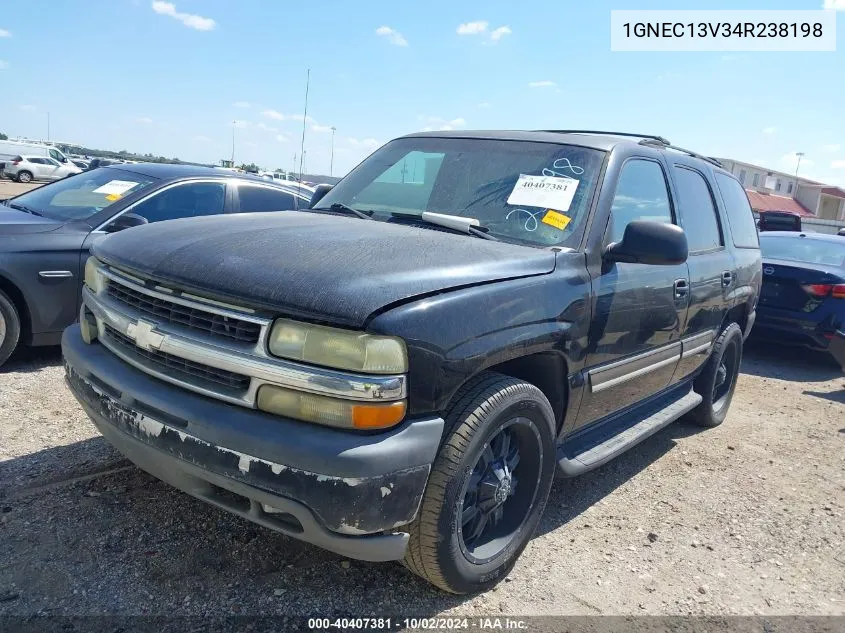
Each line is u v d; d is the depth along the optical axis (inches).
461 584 107.9
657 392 173.2
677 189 170.9
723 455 195.5
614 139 152.4
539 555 130.1
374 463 88.7
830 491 175.3
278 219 132.1
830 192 2511.1
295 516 90.6
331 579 113.1
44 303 198.1
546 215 132.0
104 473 139.6
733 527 150.6
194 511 128.3
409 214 140.0
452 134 161.2
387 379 89.9
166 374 100.8
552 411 120.6
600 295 128.3
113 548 114.7
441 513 99.3
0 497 127.3
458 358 97.3
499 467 113.8
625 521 148.5
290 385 90.6
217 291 95.8
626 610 115.3
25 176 1341.0
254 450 90.2
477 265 108.3
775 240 357.1
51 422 163.2
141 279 107.4
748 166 2225.6
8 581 103.7
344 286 92.6
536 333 111.5
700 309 175.5
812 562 138.6
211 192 241.9
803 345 313.1
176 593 105.3
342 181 164.7
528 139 149.4
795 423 233.6
